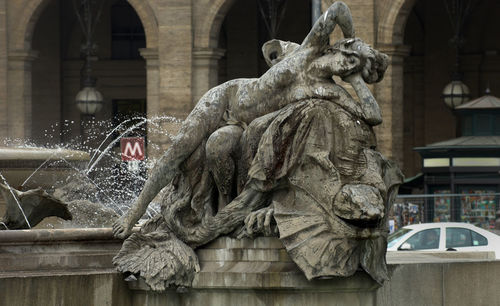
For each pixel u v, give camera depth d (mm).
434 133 71062
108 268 12367
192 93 65250
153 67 65688
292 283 11445
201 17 65188
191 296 11891
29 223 14742
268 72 11883
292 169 11555
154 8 65562
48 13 76812
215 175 11859
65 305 11461
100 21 77375
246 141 11812
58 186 17547
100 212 16531
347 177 11484
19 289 11227
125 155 43969
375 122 11664
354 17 61875
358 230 11266
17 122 68312
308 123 11555
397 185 11938
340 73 11656
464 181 45031
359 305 11789
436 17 70562
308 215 11430
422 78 71938
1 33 68125
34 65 76812
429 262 13656
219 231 11852
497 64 69938
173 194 12102
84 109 65750
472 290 13844
